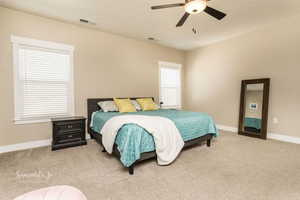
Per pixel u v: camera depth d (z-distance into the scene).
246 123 4.00
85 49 3.68
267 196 1.61
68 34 3.45
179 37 4.34
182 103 5.73
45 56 3.21
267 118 3.67
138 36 4.26
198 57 5.31
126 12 2.99
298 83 3.24
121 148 2.12
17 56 2.92
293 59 3.28
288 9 2.91
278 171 2.12
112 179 1.95
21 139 2.98
